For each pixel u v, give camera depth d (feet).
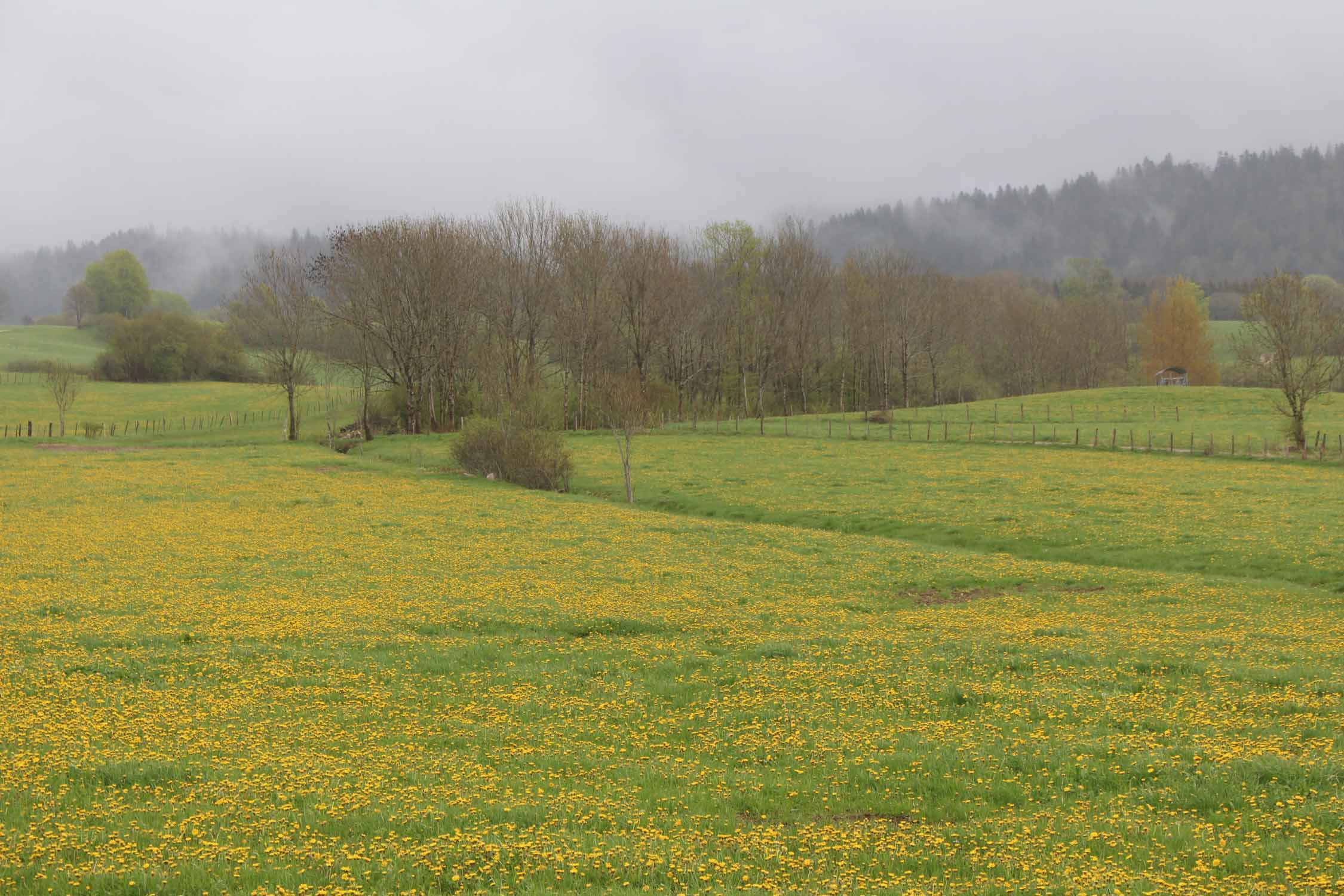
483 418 244.42
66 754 52.54
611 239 382.22
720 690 73.51
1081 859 40.70
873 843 43.21
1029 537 153.17
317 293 350.43
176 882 36.01
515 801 47.42
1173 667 76.69
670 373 432.25
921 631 94.48
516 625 95.96
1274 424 310.24
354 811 45.52
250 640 86.38
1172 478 209.46
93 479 215.51
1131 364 581.12
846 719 64.95
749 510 187.62
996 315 579.07
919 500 188.75
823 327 460.14
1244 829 44.37
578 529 160.15
